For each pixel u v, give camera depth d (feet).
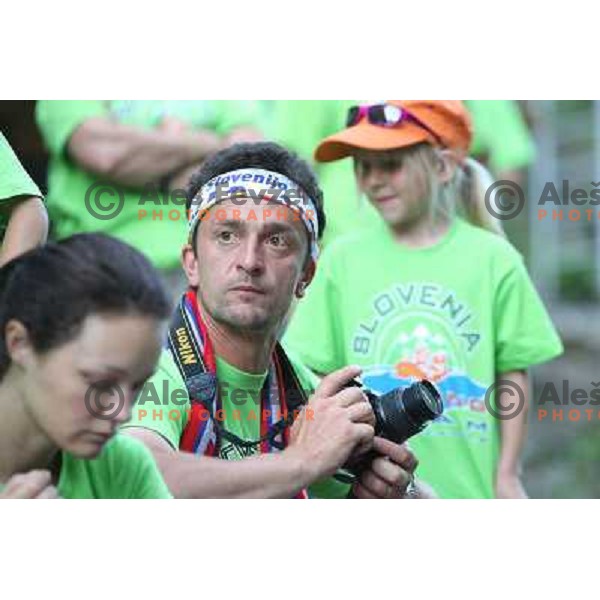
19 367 30.22
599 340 61.46
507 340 44.16
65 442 30.30
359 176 44.86
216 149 48.29
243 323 37.04
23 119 48.93
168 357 37.06
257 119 48.85
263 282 37.04
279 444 37.78
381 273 44.24
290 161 37.78
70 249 30.09
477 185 45.09
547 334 44.39
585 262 61.72
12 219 39.22
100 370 29.89
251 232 37.06
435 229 44.55
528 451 59.72
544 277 61.00
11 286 30.14
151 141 47.83
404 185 44.29
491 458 43.78
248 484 35.99
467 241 44.47
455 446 43.55
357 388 37.17
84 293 29.68
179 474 35.70
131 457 32.68
